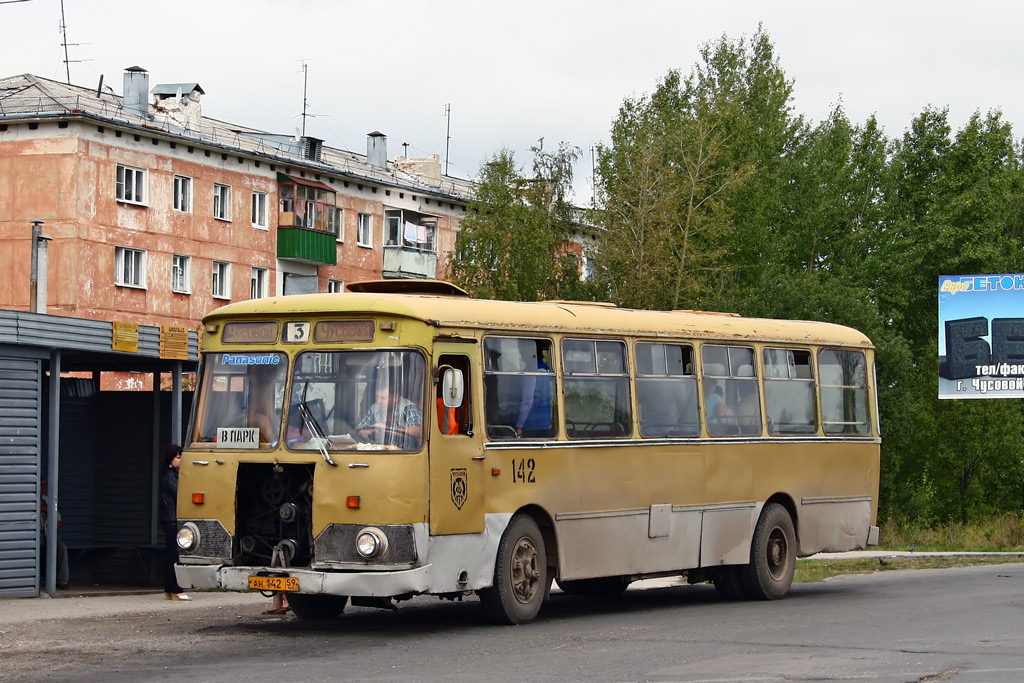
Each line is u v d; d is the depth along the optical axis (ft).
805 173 214.48
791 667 36.96
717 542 58.59
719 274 196.65
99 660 39.27
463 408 47.11
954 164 229.66
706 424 58.54
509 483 48.39
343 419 45.09
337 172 201.87
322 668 37.32
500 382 48.70
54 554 60.54
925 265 224.33
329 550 44.21
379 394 44.93
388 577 43.52
